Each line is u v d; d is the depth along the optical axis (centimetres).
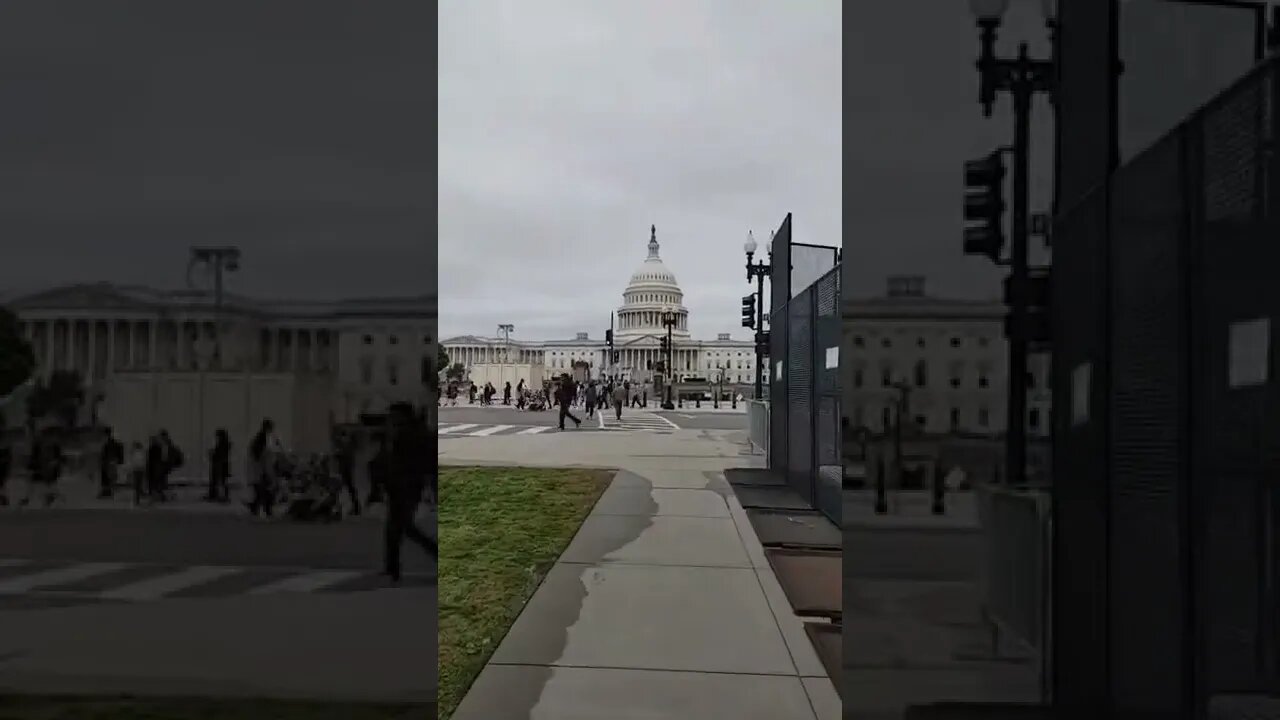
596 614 484
